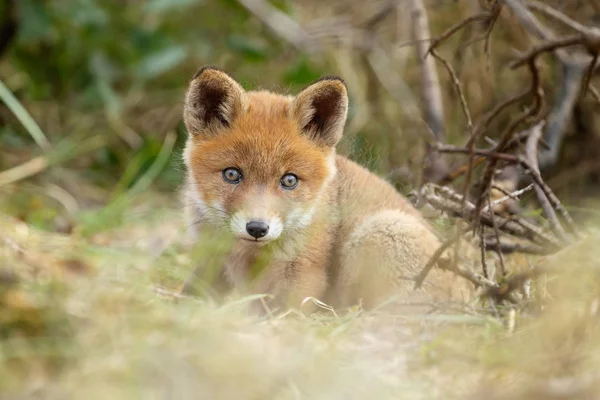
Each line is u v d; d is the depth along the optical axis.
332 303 10.91
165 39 17.66
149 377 6.26
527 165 10.56
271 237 9.95
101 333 6.73
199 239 10.63
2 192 14.38
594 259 8.67
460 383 6.99
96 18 17.06
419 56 14.92
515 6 10.98
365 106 17.08
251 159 10.27
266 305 9.70
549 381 6.45
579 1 15.64
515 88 15.80
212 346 6.77
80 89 17.72
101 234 13.02
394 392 6.66
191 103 10.68
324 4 19.80
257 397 6.30
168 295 8.85
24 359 6.43
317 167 10.59
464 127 15.83
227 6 18.30
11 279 7.50
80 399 5.95
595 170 15.98
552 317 7.87
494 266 11.30
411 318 8.52
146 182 14.26
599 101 12.16
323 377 6.69
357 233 10.84
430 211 12.28
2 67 17.50
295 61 18.12
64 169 16.31
